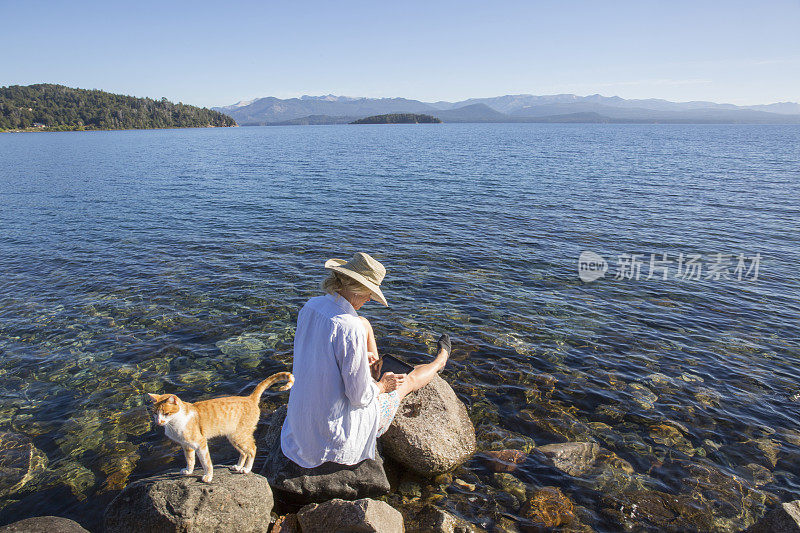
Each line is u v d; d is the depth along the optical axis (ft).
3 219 61.31
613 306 32.96
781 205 67.05
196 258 43.91
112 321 30.17
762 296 34.94
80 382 23.18
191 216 62.49
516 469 17.22
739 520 15.05
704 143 244.63
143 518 12.51
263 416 20.10
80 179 100.94
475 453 18.02
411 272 39.86
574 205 68.18
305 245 48.32
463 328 29.22
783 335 28.94
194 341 27.43
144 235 52.60
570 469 17.28
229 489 13.19
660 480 16.85
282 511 14.65
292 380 13.55
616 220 58.65
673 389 22.91
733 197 73.61
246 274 39.37
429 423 16.98
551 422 20.16
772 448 18.76
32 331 28.81
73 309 32.14
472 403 21.43
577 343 27.50
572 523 14.75
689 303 33.63
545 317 31.04
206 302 33.30
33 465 17.38
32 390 22.54
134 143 273.54
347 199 74.23
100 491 16.10
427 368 16.76
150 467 17.22
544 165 123.65
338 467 14.57
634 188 83.30
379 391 13.89
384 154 167.02
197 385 22.89
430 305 32.76
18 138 388.57
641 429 19.81
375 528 12.29
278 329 29.07
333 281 12.69
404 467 16.93
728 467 17.61
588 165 123.03
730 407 21.52
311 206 68.74
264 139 333.62
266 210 66.03
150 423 19.92
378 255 44.75
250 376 23.68
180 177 103.24
